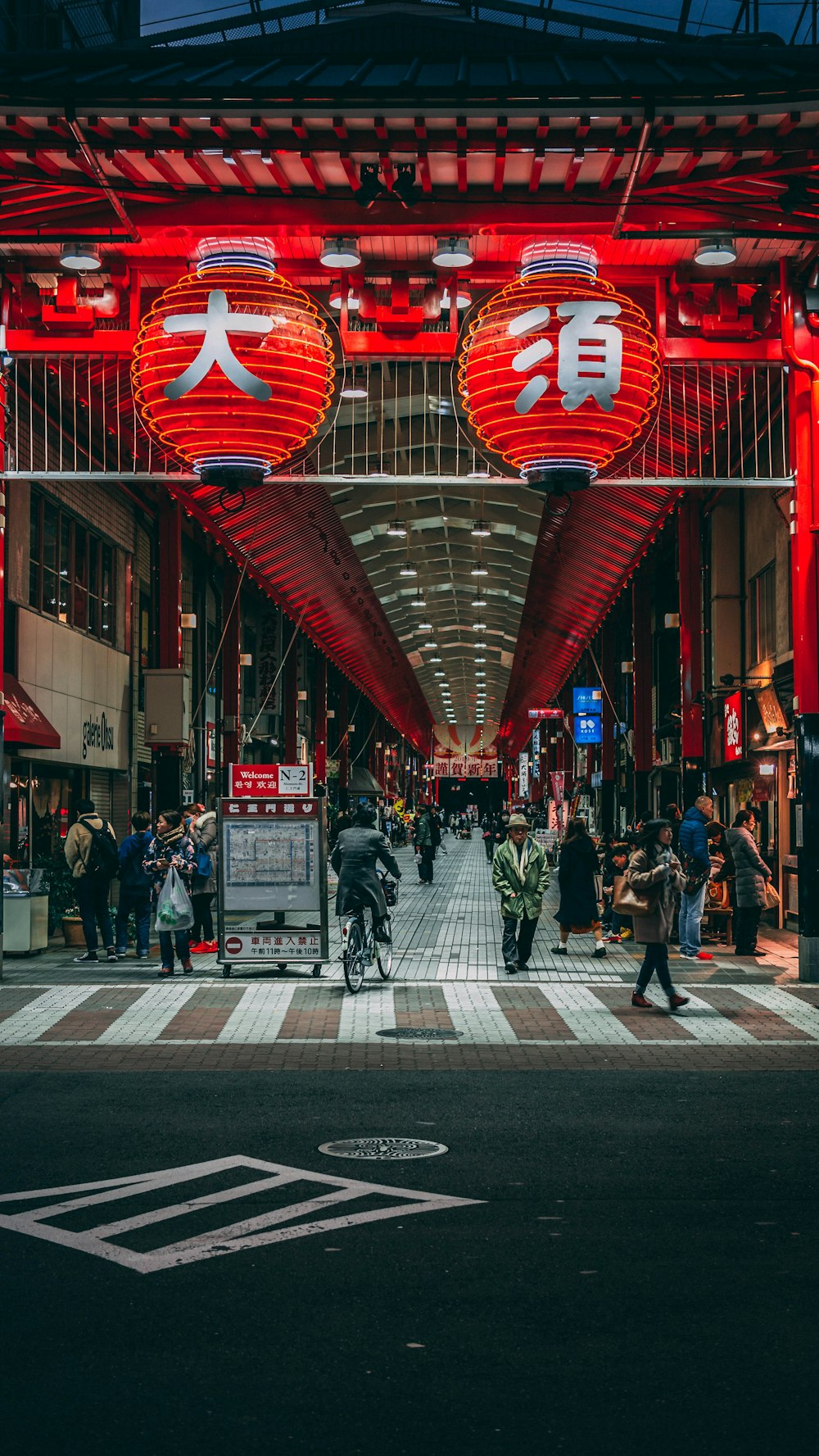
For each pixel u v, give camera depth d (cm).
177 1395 382
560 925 1605
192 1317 446
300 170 1168
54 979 1377
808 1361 409
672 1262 507
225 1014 1160
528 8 1270
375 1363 407
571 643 4122
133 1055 970
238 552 2772
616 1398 381
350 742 6112
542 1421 366
